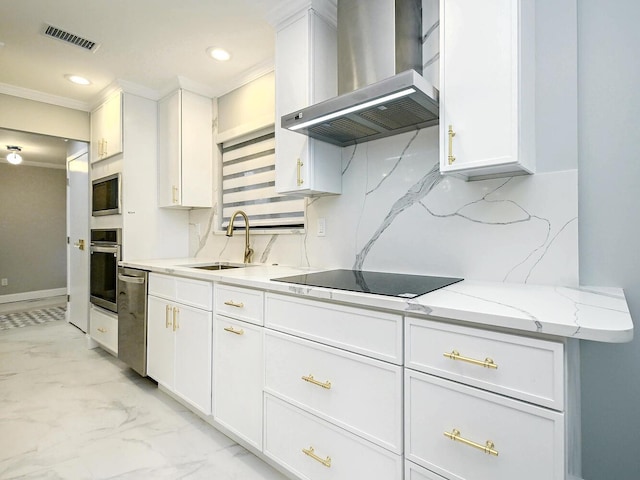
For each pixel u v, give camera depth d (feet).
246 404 5.59
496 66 4.04
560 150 4.49
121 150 9.70
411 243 5.85
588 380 4.34
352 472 4.17
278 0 6.19
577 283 4.38
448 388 3.37
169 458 5.55
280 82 6.52
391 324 3.80
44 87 9.91
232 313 5.87
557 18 4.50
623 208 4.18
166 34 7.24
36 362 9.66
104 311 10.17
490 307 3.26
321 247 7.22
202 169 9.91
